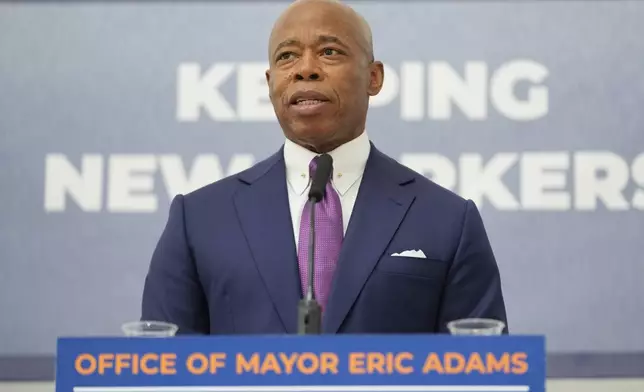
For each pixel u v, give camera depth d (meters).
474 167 7.73
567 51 7.85
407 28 7.92
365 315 4.80
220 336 3.58
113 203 7.81
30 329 7.68
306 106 5.07
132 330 3.86
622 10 7.88
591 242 7.62
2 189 7.82
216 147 7.86
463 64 7.86
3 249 7.75
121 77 7.96
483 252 5.09
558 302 7.57
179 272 5.07
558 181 7.69
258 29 8.01
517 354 3.56
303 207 5.11
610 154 7.71
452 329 3.90
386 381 3.55
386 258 4.92
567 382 7.48
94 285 7.73
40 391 7.61
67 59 7.98
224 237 5.05
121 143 7.87
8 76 7.95
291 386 3.55
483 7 7.92
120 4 8.07
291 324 4.77
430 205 5.13
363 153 5.27
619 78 7.79
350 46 5.16
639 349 7.52
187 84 7.93
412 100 7.83
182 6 8.04
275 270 4.88
